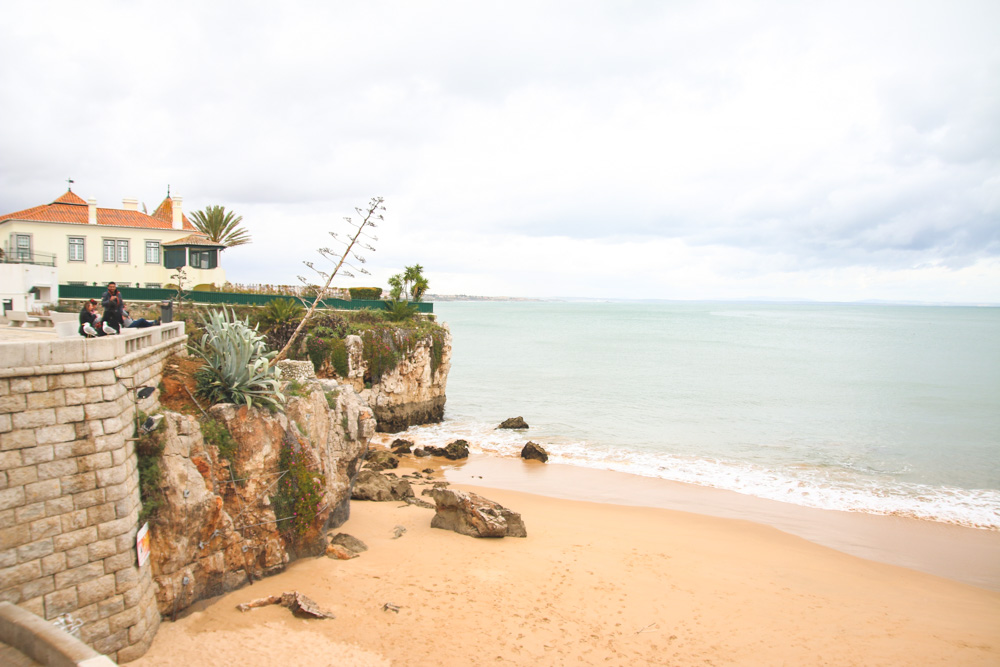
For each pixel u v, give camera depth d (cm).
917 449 3366
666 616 1483
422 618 1377
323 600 1412
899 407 4603
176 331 1733
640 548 1947
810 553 1981
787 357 8356
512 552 1831
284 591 1427
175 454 1258
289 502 1560
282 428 1566
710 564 1845
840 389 5444
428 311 4956
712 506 2445
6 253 3750
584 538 2014
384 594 1477
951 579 1827
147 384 1351
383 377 3822
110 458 1062
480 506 2003
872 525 2256
